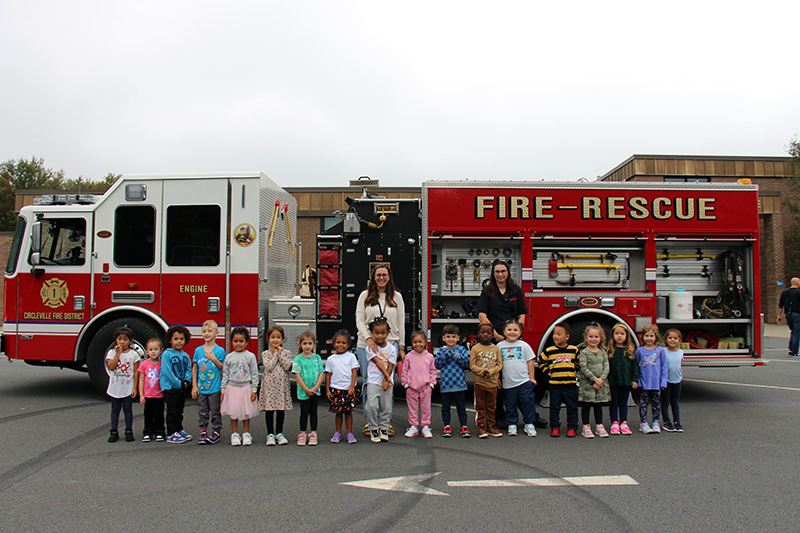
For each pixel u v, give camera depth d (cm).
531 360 612
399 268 777
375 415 580
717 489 435
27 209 791
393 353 593
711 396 823
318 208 1942
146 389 571
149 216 776
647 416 689
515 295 646
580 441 582
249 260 761
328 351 771
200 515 380
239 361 562
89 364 758
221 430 629
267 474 470
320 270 776
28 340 778
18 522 368
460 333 782
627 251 789
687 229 784
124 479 456
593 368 597
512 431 607
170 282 767
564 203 777
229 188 771
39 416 678
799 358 1248
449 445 566
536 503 404
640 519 376
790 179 2127
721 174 2073
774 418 684
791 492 429
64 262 780
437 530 357
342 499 411
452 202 769
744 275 803
